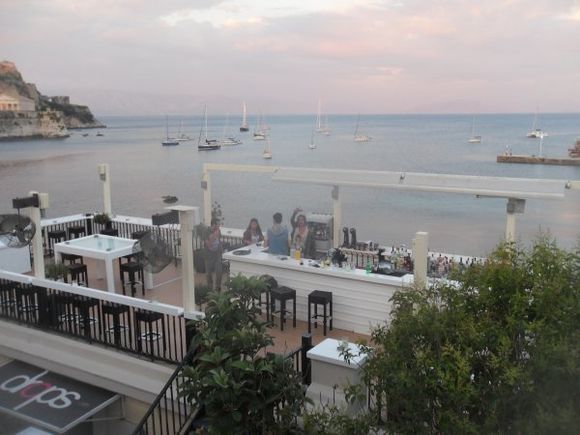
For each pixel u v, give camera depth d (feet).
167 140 365.20
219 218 43.80
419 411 12.28
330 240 32.45
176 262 40.16
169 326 26.20
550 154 241.76
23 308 28.73
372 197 122.21
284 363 17.83
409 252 31.32
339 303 28.53
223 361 17.81
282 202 112.98
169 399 23.48
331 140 395.14
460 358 11.34
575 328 11.22
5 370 28.12
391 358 12.65
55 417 23.65
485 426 11.60
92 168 198.70
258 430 17.58
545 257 12.18
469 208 107.96
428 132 489.26
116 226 45.60
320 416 15.17
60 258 36.27
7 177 171.32
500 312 12.13
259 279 20.22
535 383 11.26
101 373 25.64
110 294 25.43
